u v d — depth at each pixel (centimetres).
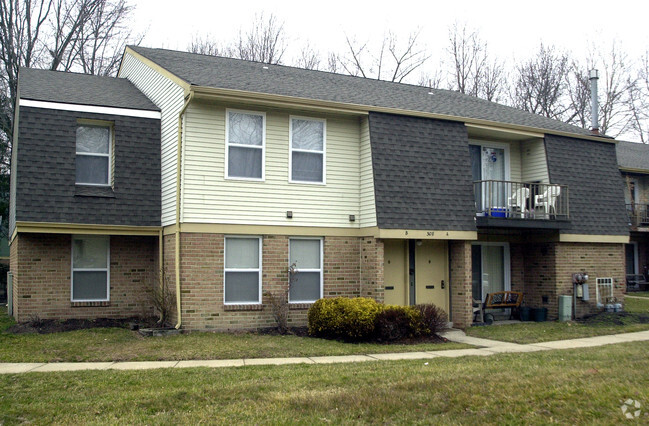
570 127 1994
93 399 788
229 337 1323
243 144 1467
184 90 1403
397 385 832
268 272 1474
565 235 1761
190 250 1398
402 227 1506
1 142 2683
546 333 1480
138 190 1541
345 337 1320
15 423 698
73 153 1492
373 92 1820
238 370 965
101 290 1577
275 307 1443
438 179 1588
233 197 1444
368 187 1547
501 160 1873
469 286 1608
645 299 2320
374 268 1511
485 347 1270
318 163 1551
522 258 1875
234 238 1459
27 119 1459
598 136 1923
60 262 1530
